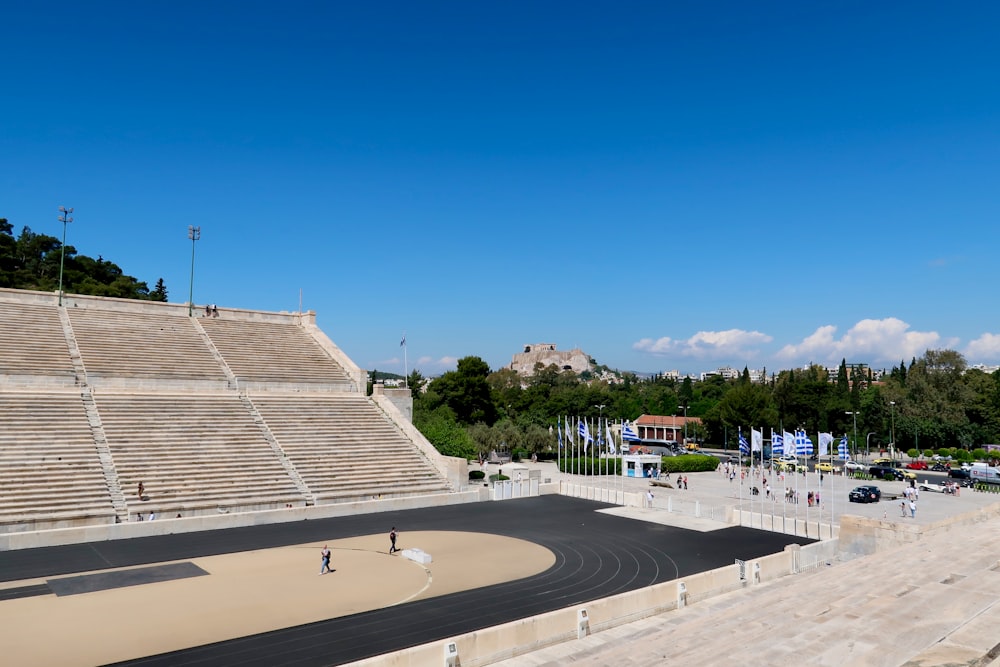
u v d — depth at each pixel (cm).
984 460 11581
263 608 3069
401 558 4059
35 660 2430
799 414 13550
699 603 3266
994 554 3014
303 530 4784
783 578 3797
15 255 12138
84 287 11212
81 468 4850
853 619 2116
